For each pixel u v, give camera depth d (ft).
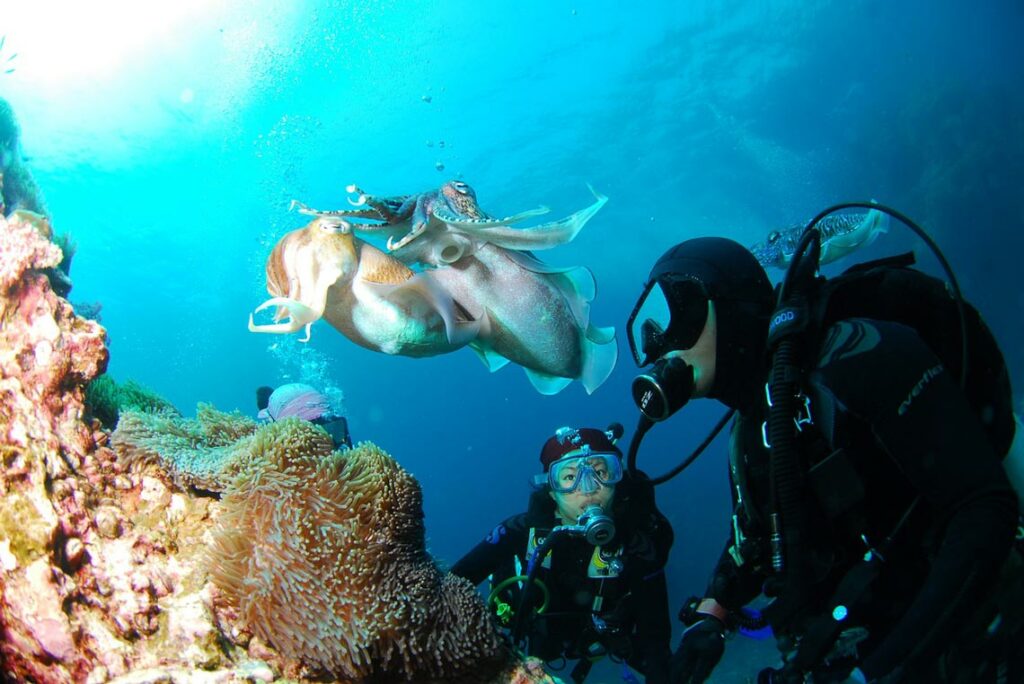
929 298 5.24
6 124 14.49
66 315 6.77
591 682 36.58
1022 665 5.07
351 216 7.75
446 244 8.39
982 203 58.80
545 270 8.89
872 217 10.00
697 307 5.78
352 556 6.02
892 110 78.48
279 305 7.50
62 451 6.17
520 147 108.27
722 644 8.54
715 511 82.12
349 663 5.93
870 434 5.00
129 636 5.55
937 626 4.02
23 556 5.14
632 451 7.05
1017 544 4.99
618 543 11.66
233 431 8.39
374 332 7.76
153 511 6.68
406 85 92.73
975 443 4.26
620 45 94.73
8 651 5.16
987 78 71.26
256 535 6.14
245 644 5.99
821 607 5.67
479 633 7.04
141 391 8.87
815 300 5.41
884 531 5.17
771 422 5.19
